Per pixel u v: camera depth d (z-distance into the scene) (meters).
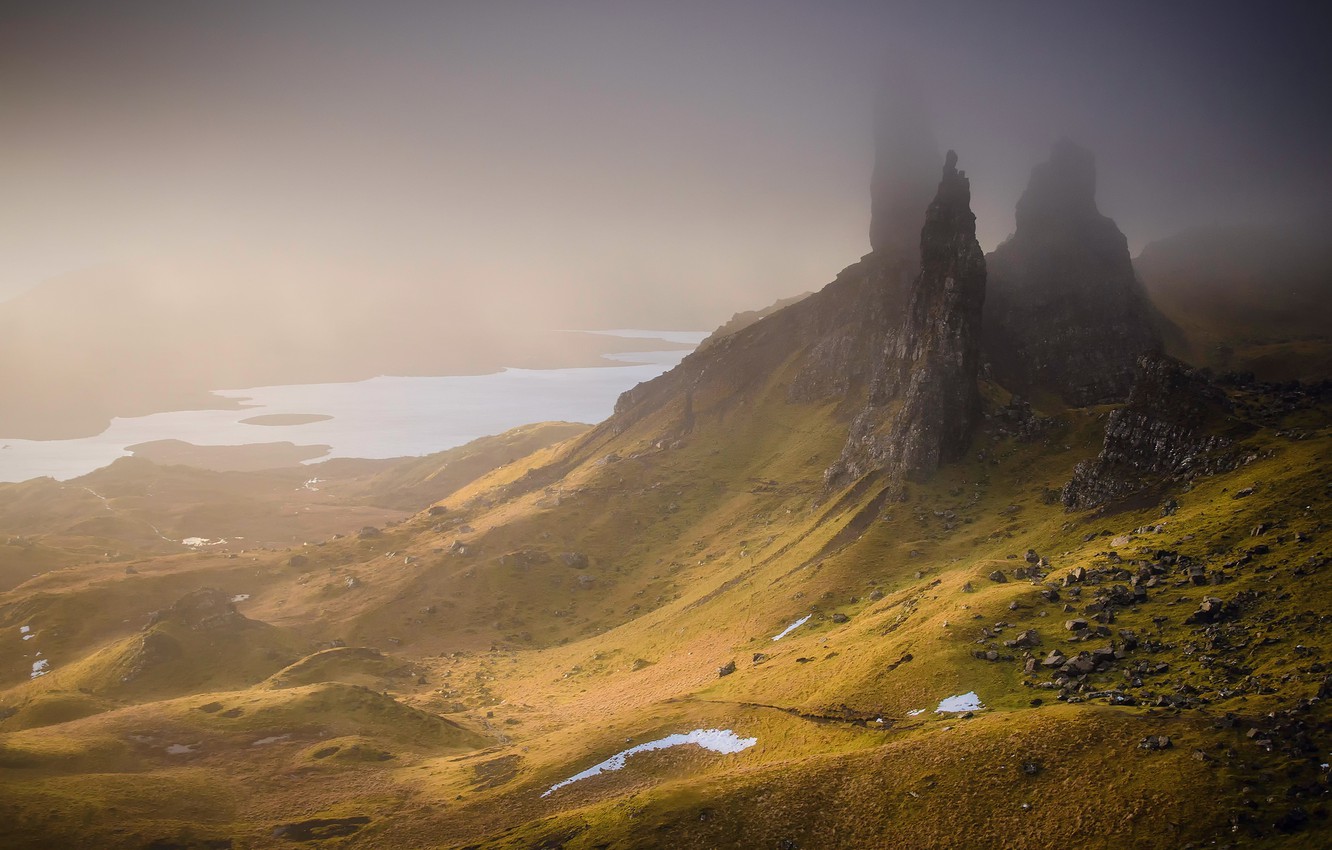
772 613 190.62
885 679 120.75
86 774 137.38
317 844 118.50
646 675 185.25
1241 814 75.94
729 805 100.31
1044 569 147.88
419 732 162.75
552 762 130.62
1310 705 85.00
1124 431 185.50
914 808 91.81
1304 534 119.62
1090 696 100.38
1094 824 81.06
